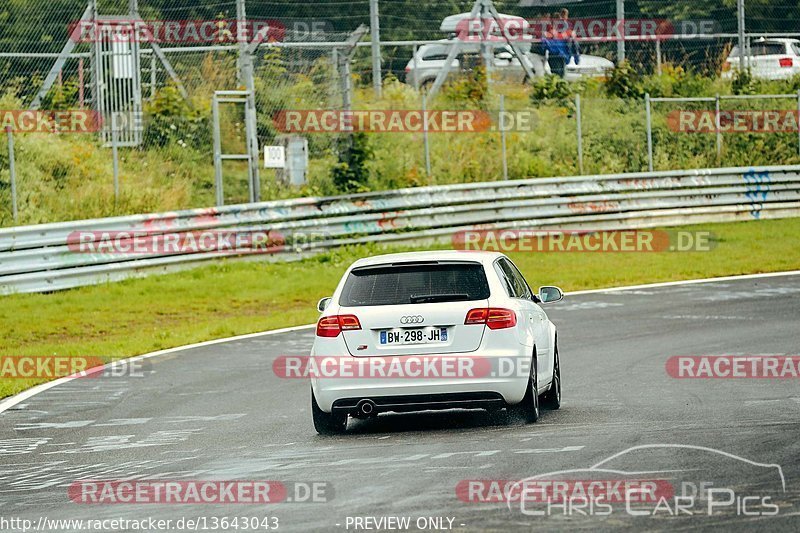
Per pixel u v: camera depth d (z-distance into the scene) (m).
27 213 87.75
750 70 126.88
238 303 77.00
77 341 66.75
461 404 35.88
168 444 36.44
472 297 36.00
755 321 61.94
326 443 34.97
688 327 60.78
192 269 85.19
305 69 110.31
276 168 98.56
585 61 126.75
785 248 94.62
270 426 39.00
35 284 78.12
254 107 92.56
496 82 119.06
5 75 101.50
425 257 37.66
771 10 140.12
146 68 104.06
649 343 55.94
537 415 36.88
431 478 28.03
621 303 71.69
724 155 118.69
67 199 90.25
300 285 82.19
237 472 30.80
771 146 120.38
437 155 108.25
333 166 100.94
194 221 85.44
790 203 109.62
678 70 128.62
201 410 43.38
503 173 103.19
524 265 89.62
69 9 106.12
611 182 102.38
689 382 44.34
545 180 99.81
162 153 99.19
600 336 59.19
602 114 118.88
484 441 33.25
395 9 131.12
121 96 97.00
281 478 29.45
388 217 93.62
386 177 102.69
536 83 119.56
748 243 97.19
